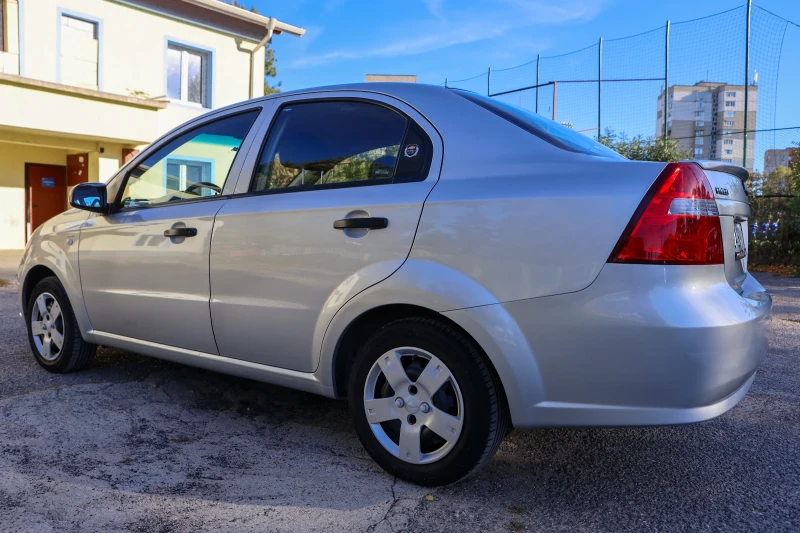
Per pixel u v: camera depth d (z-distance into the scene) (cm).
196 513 230
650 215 209
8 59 1259
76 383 385
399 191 256
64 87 1210
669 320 204
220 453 288
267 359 295
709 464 287
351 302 259
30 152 1508
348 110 290
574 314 216
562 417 224
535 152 244
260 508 235
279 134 309
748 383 251
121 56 1423
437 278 238
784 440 319
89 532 214
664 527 228
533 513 237
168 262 328
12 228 1498
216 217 309
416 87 282
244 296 296
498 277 228
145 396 364
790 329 639
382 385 265
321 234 270
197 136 348
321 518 228
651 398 211
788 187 1337
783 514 239
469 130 257
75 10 1341
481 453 235
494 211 231
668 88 1479
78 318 386
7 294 771
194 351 326
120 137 1320
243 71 1672
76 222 395
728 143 1377
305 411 350
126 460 275
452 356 237
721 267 225
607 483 265
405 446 254
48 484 248
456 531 221
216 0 1534
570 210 219
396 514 232
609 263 211
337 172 281
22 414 324
